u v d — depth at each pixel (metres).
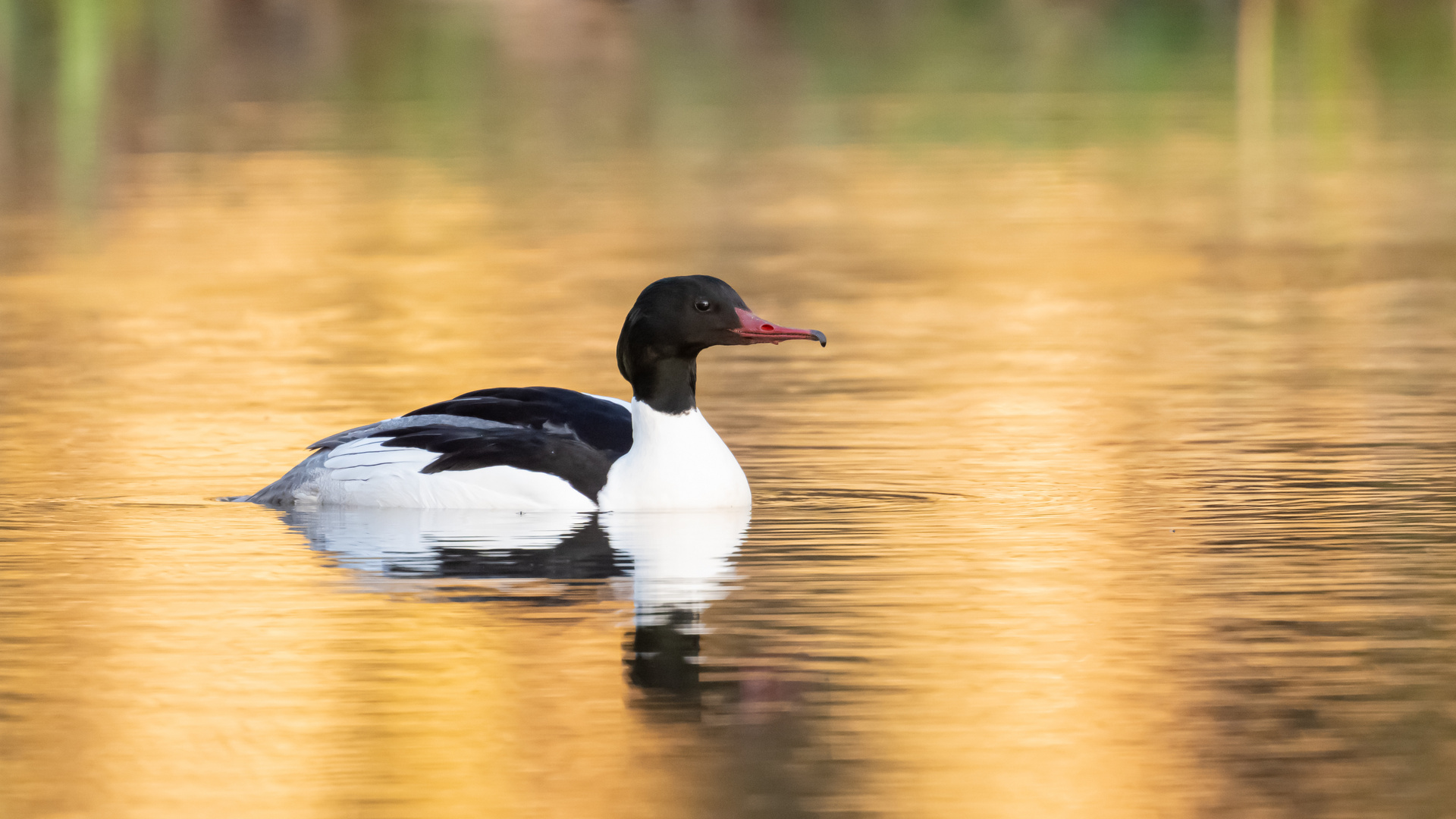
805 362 19.03
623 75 46.91
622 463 12.77
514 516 12.52
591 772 8.02
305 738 8.43
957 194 31.59
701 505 12.68
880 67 48.25
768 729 8.48
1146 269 24.83
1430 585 10.74
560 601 10.49
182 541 11.99
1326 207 29.62
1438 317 21.08
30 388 17.75
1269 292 23.06
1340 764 8.09
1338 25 52.66
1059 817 7.58
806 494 13.34
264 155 36.34
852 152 36.75
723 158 36.09
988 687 9.02
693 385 12.80
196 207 30.53
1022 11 54.84
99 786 7.95
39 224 29.03
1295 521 12.35
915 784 7.89
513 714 8.69
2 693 9.06
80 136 38.69
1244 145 36.78
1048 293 23.22
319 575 11.11
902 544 11.81
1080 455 14.63
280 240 27.52
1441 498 12.95
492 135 39.03
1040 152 36.31
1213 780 7.92
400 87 45.44
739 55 49.84
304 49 50.12
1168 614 10.19
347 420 16.31
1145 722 8.56
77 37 50.16
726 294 12.60
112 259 26.08
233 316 21.84
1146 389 17.41
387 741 8.41
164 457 14.76
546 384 18.03
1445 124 38.81
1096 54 49.66
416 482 12.73
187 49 50.00
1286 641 9.70
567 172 34.47
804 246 26.75
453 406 13.18
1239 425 15.68
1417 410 16.14
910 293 23.22
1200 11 54.12
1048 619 10.11
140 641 9.84
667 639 9.78
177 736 8.48
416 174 34.25
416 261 25.73
